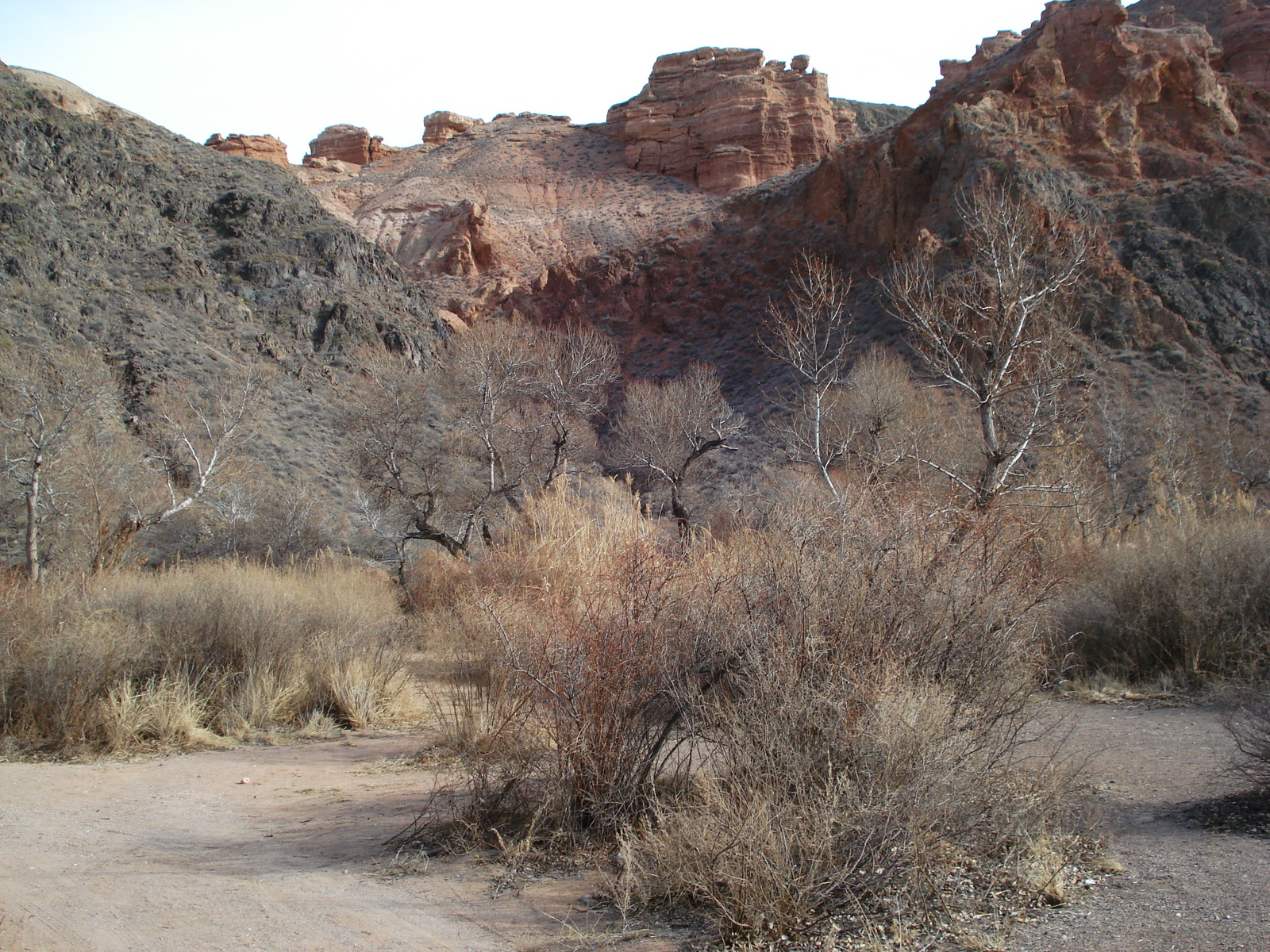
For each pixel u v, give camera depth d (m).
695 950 3.31
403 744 7.70
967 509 4.97
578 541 10.25
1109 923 3.17
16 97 42.00
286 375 39.62
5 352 23.72
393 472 22.44
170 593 9.45
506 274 79.62
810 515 4.77
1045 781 4.07
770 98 94.19
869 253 51.41
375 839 4.98
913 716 3.64
